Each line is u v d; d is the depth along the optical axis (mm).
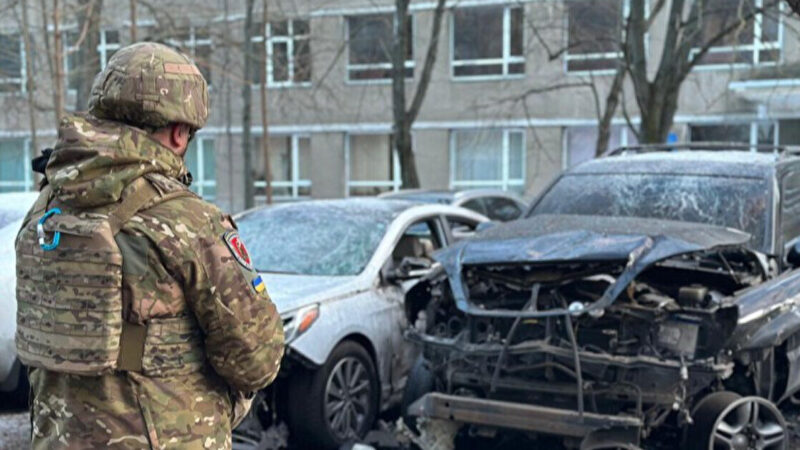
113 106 2311
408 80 23734
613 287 4527
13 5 16594
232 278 2307
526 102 22578
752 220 5676
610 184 6332
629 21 12930
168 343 2262
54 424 2285
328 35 23781
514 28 22688
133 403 2227
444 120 23500
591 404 4566
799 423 5473
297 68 22891
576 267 4848
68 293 2227
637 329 4605
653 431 5164
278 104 24750
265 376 2400
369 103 24109
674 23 12648
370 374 5543
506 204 12203
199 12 22438
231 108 25203
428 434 5027
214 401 2363
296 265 5930
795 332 4926
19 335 2371
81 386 2248
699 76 20891
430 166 23719
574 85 18844
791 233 5801
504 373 4793
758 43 19500
